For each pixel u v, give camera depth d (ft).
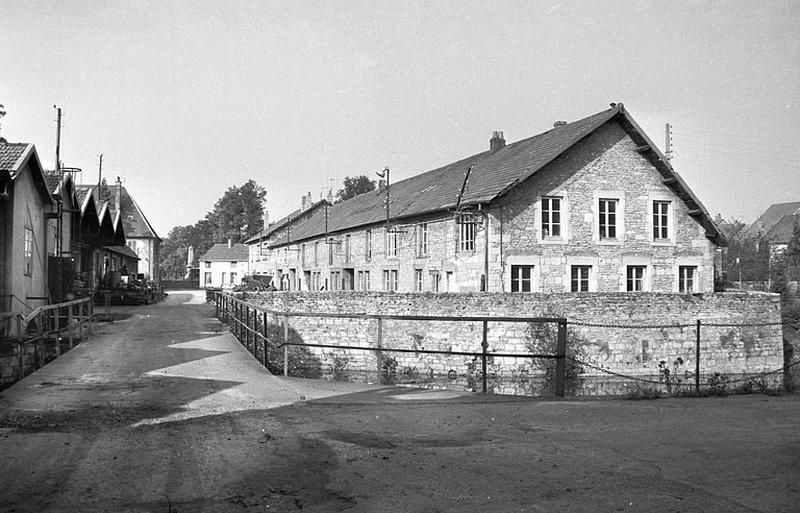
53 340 54.90
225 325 80.33
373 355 71.10
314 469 20.20
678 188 92.94
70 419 26.99
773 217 308.81
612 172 90.58
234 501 17.40
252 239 254.68
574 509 16.75
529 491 18.16
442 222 94.27
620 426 26.22
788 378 72.84
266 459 21.22
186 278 414.00
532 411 28.96
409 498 17.63
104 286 134.51
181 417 27.37
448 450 22.40
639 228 91.61
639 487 18.48
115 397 31.91
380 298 71.46
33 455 21.57
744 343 75.61
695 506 16.93
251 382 36.35
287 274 190.08
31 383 36.09
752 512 16.51
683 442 23.58
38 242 68.90
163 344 57.06
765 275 172.55
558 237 87.45
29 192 65.00
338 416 27.66
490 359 68.18
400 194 129.39
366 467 20.42
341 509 16.84
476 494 17.94
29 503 17.13
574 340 69.51
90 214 107.55
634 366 71.26
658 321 72.54
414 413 28.30
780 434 24.88
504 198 85.10
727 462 20.94
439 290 95.04
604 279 89.40
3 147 60.44
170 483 18.81
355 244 130.11
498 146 115.75
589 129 87.10
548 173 87.40
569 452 22.18
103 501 17.31
